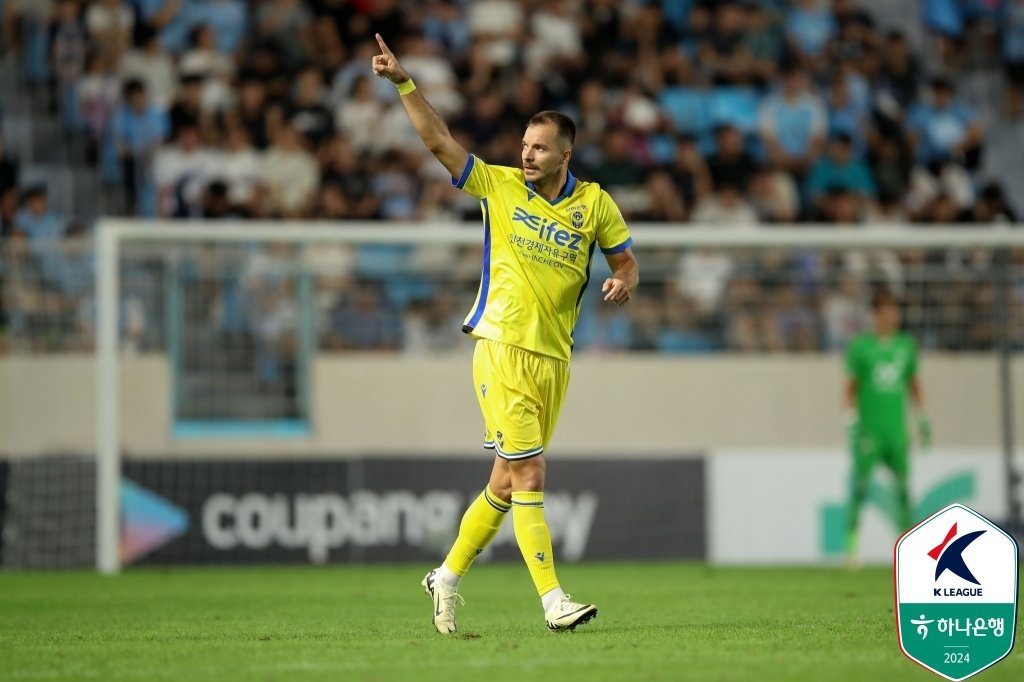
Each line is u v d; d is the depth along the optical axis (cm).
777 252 5156
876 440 4641
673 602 3188
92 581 4012
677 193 6047
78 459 4669
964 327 5144
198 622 2686
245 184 5894
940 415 5097
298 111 6169
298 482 4697
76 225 5697
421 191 5947
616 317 5119
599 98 6344
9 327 4781
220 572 4406
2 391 4744
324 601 3256
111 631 2486
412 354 4972
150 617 2831
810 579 4038
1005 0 7412
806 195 6344
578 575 4238
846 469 4962
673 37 6831
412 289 5019
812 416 5091
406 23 6625
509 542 4762
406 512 4744
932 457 4978
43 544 4606
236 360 4850
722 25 6906
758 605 3078
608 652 2028
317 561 4681
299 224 4762
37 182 6000
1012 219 6288
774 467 4944
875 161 6662
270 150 5925
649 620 2636
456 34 6712
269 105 6169
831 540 4941
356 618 2758
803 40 6988
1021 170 7169
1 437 4731
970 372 5116
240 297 4856
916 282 5153
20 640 2317
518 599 3303
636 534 4862
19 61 6250
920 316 5147
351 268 4972
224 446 4822
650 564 4788
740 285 5150
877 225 6212
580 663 1902
